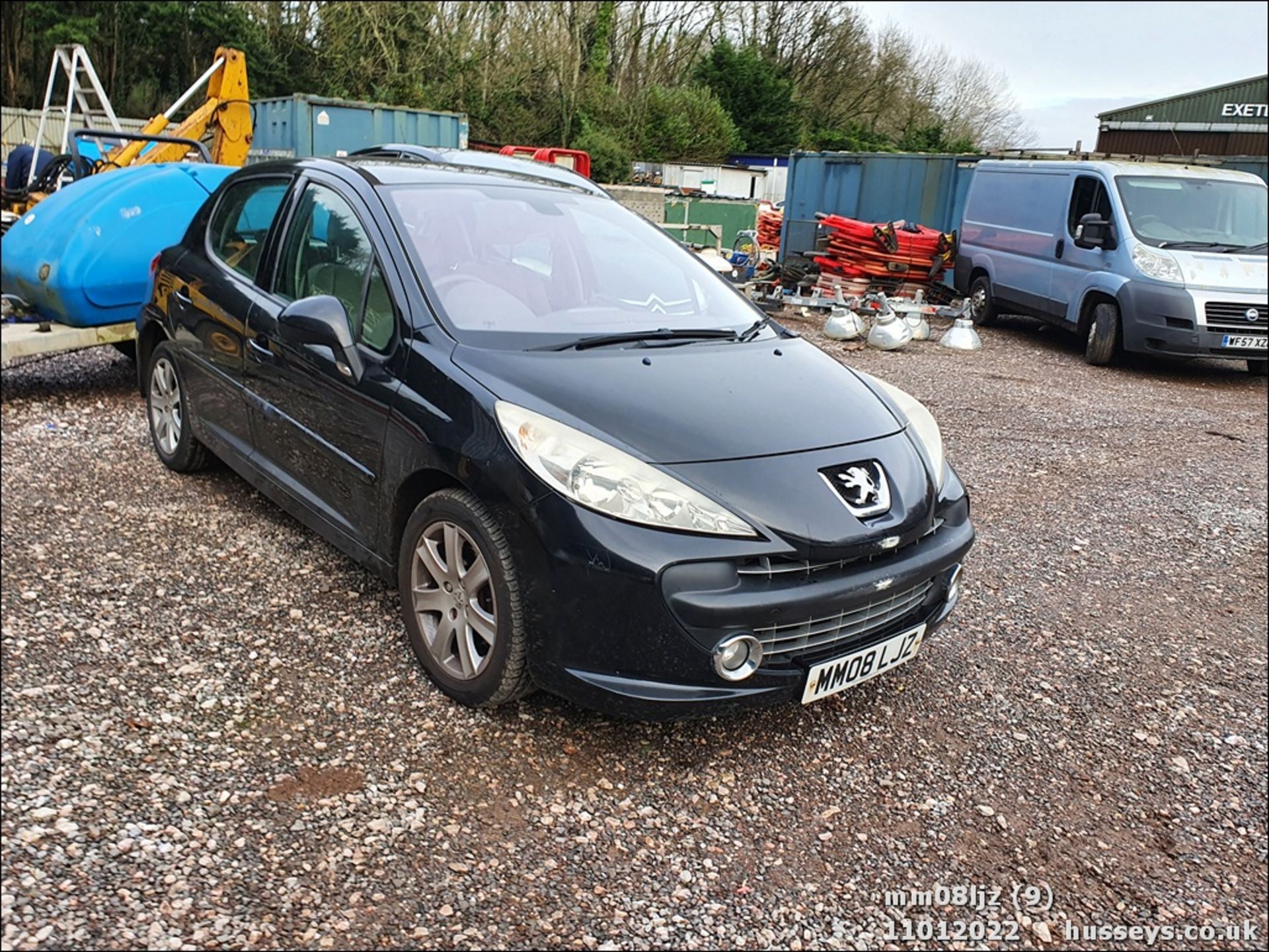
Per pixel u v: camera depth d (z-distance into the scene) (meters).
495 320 3.28
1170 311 10.02
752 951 2.26
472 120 30.06
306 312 3.28
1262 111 30.59
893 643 2.97
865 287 14.09
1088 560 4.95
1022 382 9.70
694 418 2.89
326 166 4.03
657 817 2.67
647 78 39.12
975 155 15.00
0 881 2.22
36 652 3.20
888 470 3.00
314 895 2.28
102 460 5.13
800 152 16.56
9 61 29.69
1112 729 3.36
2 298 6.54
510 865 2.44
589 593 2.62
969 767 3.06
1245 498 6.20
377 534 3.34
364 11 28.41
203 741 2.81
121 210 6.25
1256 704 3.61
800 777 2.92
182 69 30.22
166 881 2.27
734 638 2.61
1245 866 2.73
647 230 4.32
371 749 2.83
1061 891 2.57
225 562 3.98
